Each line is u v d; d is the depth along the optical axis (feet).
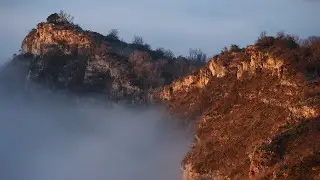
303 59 483.10
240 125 463.01
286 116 424.46
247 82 515.50
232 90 524.52
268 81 484.33
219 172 424.46
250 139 434.71
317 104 399.44
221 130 476.95
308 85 435.53
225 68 580.30
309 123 386.93
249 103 484.33
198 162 450.30
